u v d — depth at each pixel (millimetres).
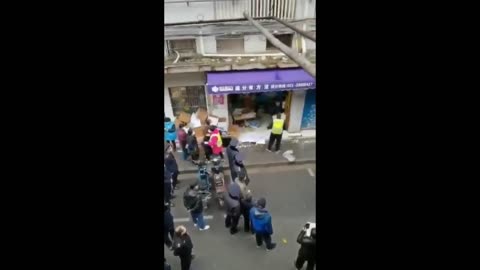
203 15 11086
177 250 7094
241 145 12305
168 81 11875
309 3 10766
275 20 10742
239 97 12789
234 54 11523
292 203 9703
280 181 10727
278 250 8102
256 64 11555
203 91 12211
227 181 10617
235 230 8594
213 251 8156
